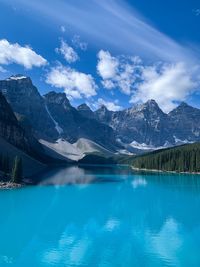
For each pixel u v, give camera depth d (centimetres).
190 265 3522
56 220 5531
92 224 5284
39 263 3566
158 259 3703
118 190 9806
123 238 4503
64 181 12500
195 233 4778
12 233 4697
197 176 16012
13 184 10050
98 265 3519
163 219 5688
